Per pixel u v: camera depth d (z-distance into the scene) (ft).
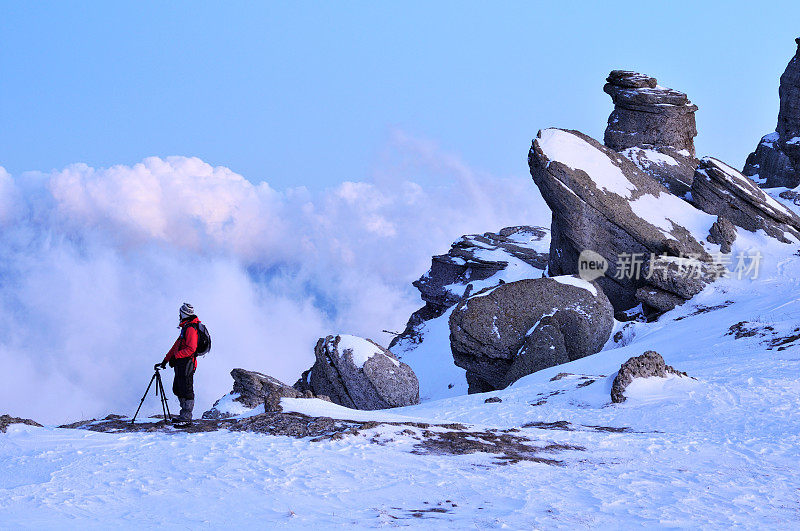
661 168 191.01
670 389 67.87
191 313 45.60
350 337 119.24
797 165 248.93
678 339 117.08
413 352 204.74
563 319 134.41
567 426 59.21
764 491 34.63
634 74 205.67
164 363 45.73
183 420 44.47
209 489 30.96
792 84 249.34
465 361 139.95
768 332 101.30
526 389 84.07
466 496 31.45
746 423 55.06
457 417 71.67
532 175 170.60
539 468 37.99
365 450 39.19
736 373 75.72
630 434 51.75
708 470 39.42
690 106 203.41
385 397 112.27
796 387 65.36
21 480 32.35
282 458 36.55
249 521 26.40
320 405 53.01
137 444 39.14
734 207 169.07
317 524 26.21
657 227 161.79
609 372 100.07
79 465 34.53
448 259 244.01
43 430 42.57
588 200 162.30
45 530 24.36
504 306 137.69
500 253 240.94
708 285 152.56
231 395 58.39
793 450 45.19
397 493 31.53
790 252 158.10
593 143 176.14
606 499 31.76
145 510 27.71
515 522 27.32
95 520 26.08
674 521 28.40
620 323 146.20
